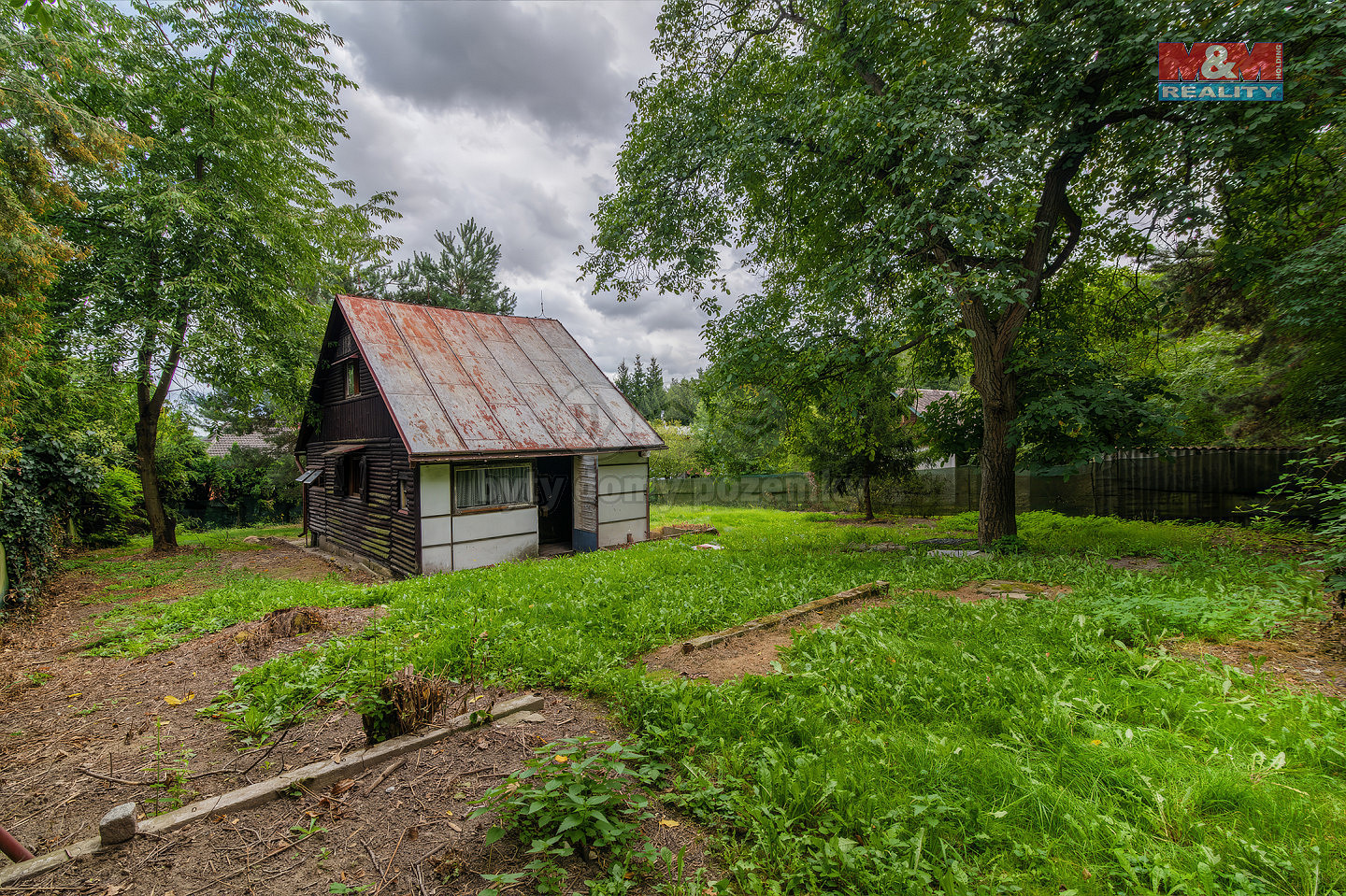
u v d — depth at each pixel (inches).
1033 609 226.5
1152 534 434.6
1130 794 102.5
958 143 311.9
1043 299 455.2
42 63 267.1
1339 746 116.0
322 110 652.1
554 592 297.1
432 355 514.9
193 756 139.6
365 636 229.5
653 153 450.9
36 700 185.0
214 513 963.3
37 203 239.1
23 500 361.4
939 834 95.3
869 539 519.2
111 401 554.3
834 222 456.8
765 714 142.6
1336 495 186.1
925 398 938.7
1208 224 321.4
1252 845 87.7
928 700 147.1
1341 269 287.1
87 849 99.8
